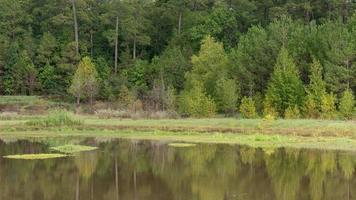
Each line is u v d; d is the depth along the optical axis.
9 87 117.12
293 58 88.00
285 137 59.50
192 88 89.31
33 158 44.34
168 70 110.00
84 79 103.50
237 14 134.50
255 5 138.25
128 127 70.31
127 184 32.88
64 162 42.31
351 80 80.50
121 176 36.00
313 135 60.75
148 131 67.25
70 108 99.94
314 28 92.44
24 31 130.50
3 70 118.56
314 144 54.12
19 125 71.38
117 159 44.47
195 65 98.75
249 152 49.06
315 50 88.25
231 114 85.88
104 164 41.47
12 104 104.00
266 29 117.12
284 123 67.44
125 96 100.25
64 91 116.81
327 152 48.44
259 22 128.12
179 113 85.56
